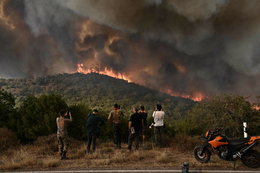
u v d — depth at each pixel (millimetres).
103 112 14469
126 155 7758
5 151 9016
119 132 9812
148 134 13016
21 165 6605
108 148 9484
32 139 12328
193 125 13875
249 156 5910
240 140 6070
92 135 8625
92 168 6031
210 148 6547
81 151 8781
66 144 7797
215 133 6656
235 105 11891
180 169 5742
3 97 14516
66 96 121938
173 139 10430
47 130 12211
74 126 12930
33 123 12500
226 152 6086
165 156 7000
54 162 6512
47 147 9531
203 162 6539
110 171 5605
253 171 5418
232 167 5887
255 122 11477
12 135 10898
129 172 5484
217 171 5441
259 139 5844
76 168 6086
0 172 5902
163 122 10109
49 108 13047
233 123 11266
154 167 6027
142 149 9211
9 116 13227
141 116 9156
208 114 12305
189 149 8836
